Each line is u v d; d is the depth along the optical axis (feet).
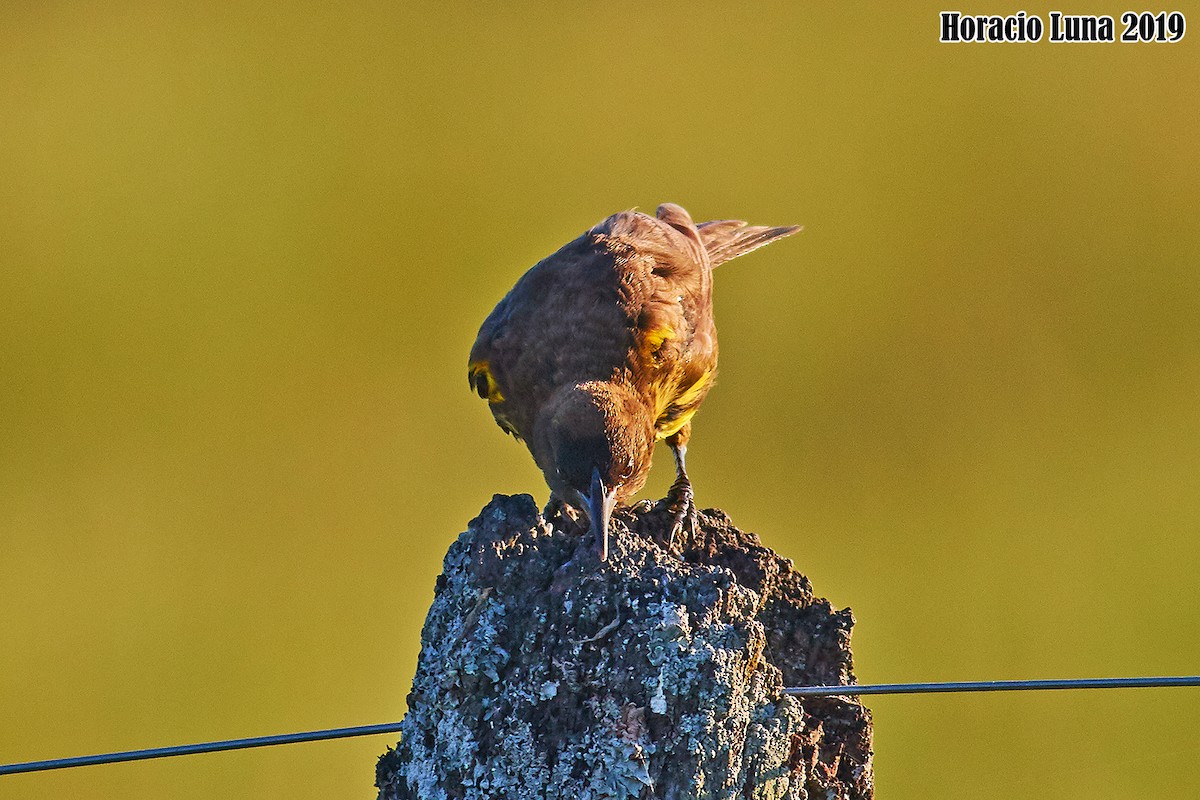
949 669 47.26
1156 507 53.06
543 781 19.97
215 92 72.33
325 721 47.34
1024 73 72.08
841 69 72.84
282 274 63.46
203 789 46.19
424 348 60.59
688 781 19.81
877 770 44.27
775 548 52.01
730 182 65.98
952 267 62.13
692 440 56.08
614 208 64.80
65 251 64.23
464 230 64.39
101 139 69.51
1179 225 63.62
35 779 46.57
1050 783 43.83
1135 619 48.83
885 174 66.13
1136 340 59.47
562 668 20.20
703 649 19.98
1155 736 45.06
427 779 20.61
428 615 21.52
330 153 68.59
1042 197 65.51
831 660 24.02
